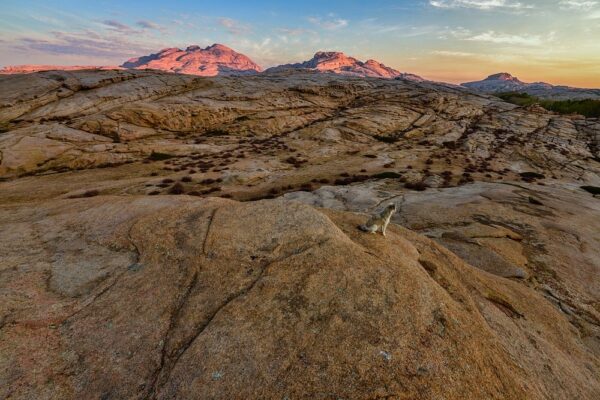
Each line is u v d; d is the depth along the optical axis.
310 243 9.40
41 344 6.79
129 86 102.94
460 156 67.00
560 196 33.47
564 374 8.76
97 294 8.37
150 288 8.40
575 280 16.69
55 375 6.20
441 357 6.52
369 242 10.60
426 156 66.00
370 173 51.94
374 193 33.44
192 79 114.06
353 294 7.63
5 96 90.19
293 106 107.00
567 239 21.72
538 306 12.74
